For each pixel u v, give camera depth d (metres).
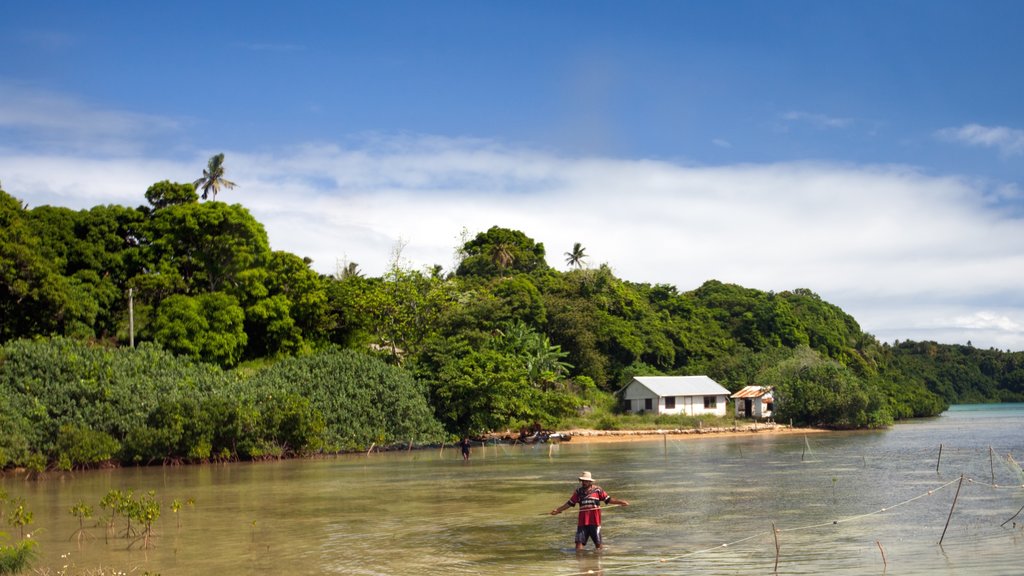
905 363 176.38
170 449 45.91
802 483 33.81
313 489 33.59
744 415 92.25
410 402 59.72
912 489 31.14
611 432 71.69
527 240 129.00
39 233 66.50
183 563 18.69
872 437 68.69
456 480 36.94
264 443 50.03
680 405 88.12
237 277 70.12
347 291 76.25
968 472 37.47
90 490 34.19
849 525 22.81
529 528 23.06
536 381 75.12
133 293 65.12
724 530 22.27
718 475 37.78
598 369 94.56
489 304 76.56
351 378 58.81
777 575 16.53
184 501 29.81
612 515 25.47
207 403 48.25
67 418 44.34
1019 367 186.25
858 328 144.50
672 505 27.58
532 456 52.03
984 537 20.64
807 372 88.44
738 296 129.50
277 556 19.34
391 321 74.19
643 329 106.31
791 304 132.38
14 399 44.34
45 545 21.11
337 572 17.53
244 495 31.64
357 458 51.75
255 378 56.97
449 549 19.95
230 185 102.62
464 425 64.56
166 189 75.81
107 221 70.19
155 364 51.59
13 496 32.28
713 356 110.94
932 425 90.12
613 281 111.88
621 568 17.47
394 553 19.53
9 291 56.88
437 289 76.06
